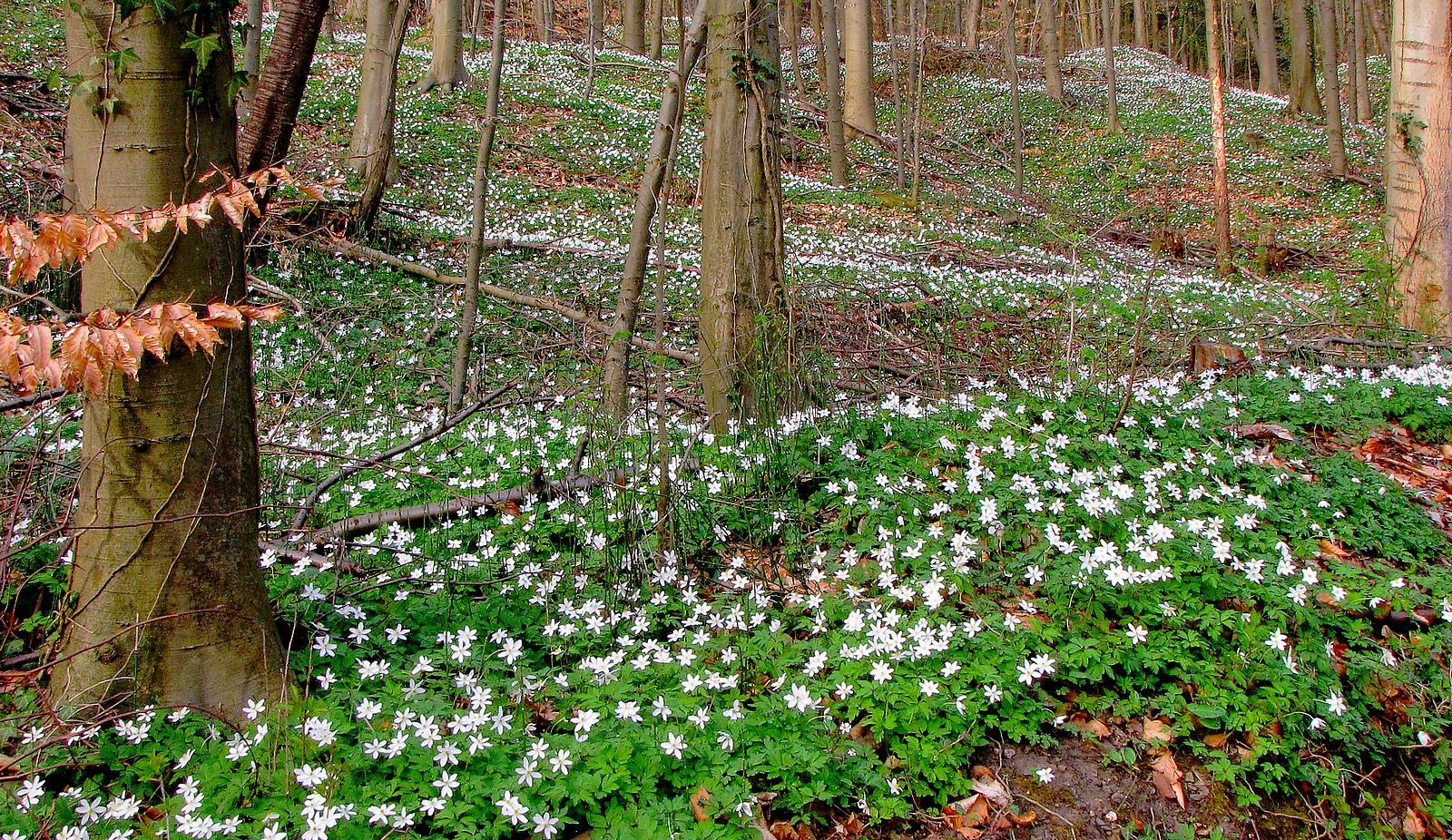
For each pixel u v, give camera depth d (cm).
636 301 591
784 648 399
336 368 812
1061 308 1059
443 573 450
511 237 1245
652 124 2214
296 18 842
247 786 303
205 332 267
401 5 1147
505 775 311
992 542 466
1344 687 397
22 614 427
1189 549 437
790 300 635
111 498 325
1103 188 2355
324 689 357
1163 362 804
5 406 543
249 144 878
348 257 1095
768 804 326
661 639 426
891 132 2800
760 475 527
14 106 1281
